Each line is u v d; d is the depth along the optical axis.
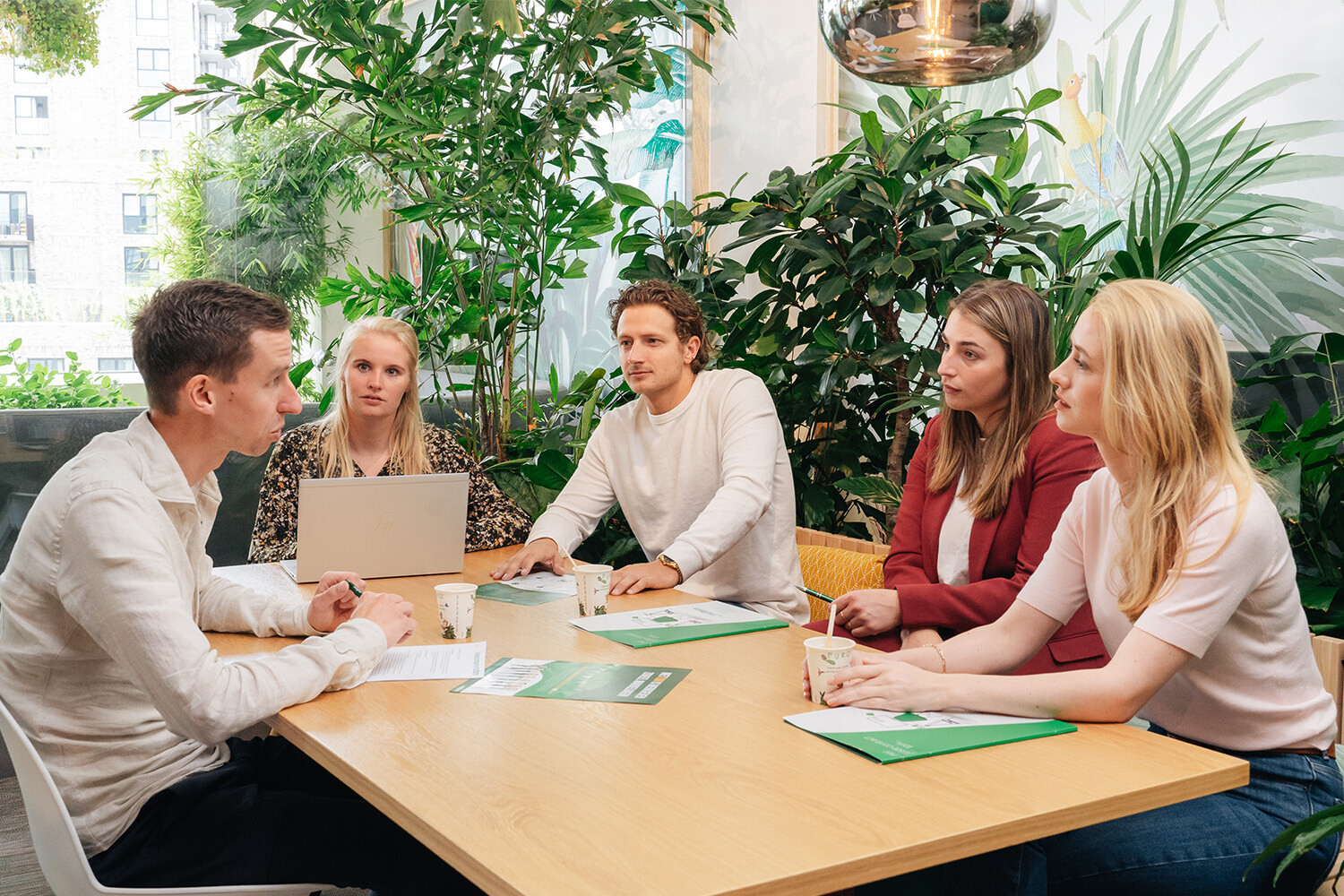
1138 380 1.52
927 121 3.28
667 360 2.68
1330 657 1.95
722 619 2.03
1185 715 1.63
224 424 1.62
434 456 2.94
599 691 1.59
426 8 4.91
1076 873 1.50
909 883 1.44
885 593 2.29
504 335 3.87
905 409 3.32
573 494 2.83
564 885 0.97
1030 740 1.39
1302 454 2.35
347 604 1.88
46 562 1.49
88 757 1.52
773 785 1.22
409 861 1.59
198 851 1.51
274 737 1.87
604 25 3.38
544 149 3.40
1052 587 1.75
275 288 4.20
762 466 2.52
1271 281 2.81
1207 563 1.46
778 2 3.93
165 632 1.43
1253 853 1.49
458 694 1.58
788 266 3.33
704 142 4.27
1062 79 3.31
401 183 3.80
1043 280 3.18
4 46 3.61
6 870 2.71
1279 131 2.77
